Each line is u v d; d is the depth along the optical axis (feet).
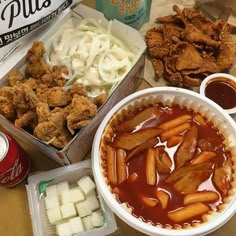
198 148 1.16
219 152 1.16
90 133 1.20
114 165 1.14
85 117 1.12
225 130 1.16
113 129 1.19
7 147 1.11
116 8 1.38
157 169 1.13
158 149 1.16
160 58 1.45
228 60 1.40
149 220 1.06
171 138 1.17
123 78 1.22
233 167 1.12
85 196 1.21
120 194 1.10
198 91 1.40
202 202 1.07
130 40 1.36
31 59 1.27
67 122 1.12
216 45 1.42
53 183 1.24
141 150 1.15
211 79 1.37
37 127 1.09
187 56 1.40
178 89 1.20
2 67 1.25
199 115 1.22
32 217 1.18
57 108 1.15
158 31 1.52
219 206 1.06
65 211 1.17
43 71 1.27
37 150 1.32
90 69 1.32
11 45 1.25
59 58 1.36
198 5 1.59
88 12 1.38
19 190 1.26
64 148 1.08
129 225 1.13
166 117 1.22
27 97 1.11
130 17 1.44
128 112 1.22
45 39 1.36
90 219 1.18
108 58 1.35
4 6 1.13
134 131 1.19
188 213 1.06
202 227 1.01
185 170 1.11
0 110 1.17
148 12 1.54
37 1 1.22
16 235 1.21
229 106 1.34
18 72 1.26
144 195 1.10
